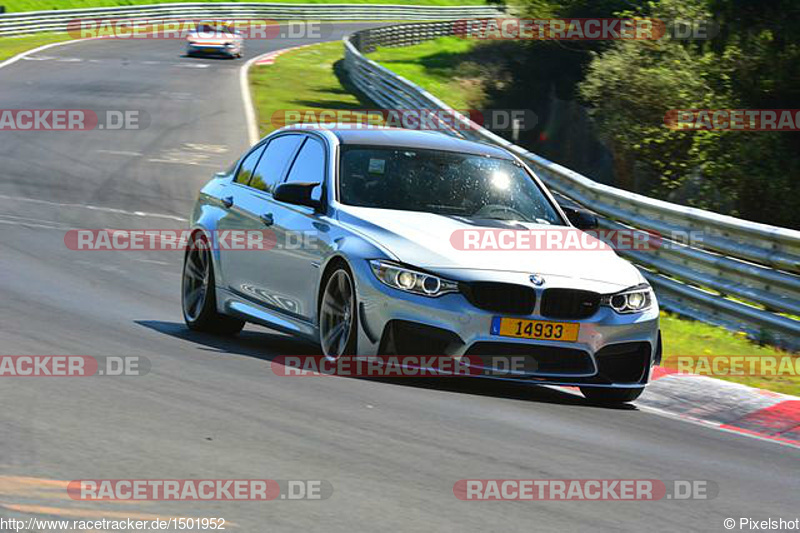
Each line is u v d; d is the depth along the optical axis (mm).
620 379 26672
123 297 38031
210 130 99625
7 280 38219
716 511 17422
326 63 184875
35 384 21719
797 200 87438
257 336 33344
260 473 16844
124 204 65062
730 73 97875
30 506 14516
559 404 26078
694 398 28172
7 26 192250
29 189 67000
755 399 27875
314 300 27375
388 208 27766
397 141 30188
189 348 28516
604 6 152625
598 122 107312
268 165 31656
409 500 16188
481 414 23094
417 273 25188
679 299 45875
